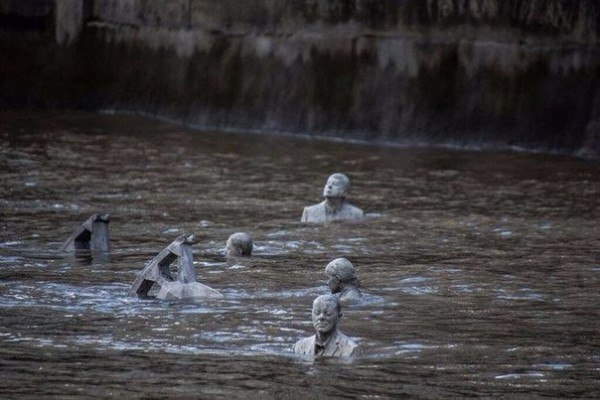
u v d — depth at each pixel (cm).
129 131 14812
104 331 6744
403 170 12700
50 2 16500
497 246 9225
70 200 10844
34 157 12838
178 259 7669
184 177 12062
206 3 15762
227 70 15625
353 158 13412
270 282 8031
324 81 15162
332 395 5688
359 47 14988
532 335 6750
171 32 15988
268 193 11375
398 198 11188
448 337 6694
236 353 6341
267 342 6562
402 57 14788
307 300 7525
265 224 10050
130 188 11450
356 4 15012
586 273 8344
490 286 7938
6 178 11731
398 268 8475
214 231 9744
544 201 11119
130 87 16300
